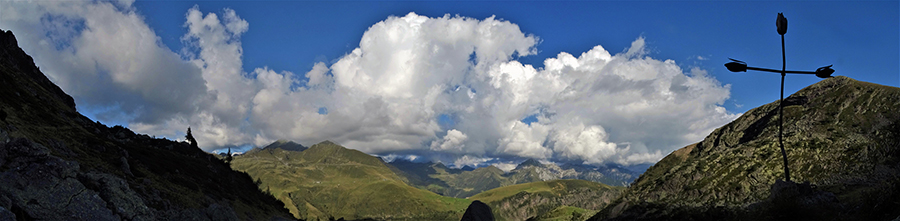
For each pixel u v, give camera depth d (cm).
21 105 11031
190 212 9262
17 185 5675
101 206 6625
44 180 6053
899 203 2609
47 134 9394
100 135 13500
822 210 3200
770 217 3303
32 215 5512
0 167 5766
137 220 7219
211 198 11950
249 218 12938
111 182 7375
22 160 6103
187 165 15150
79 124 14050
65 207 6016
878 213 2803
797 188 3309
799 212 3164
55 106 14550
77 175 6912
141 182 9488
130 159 11269
